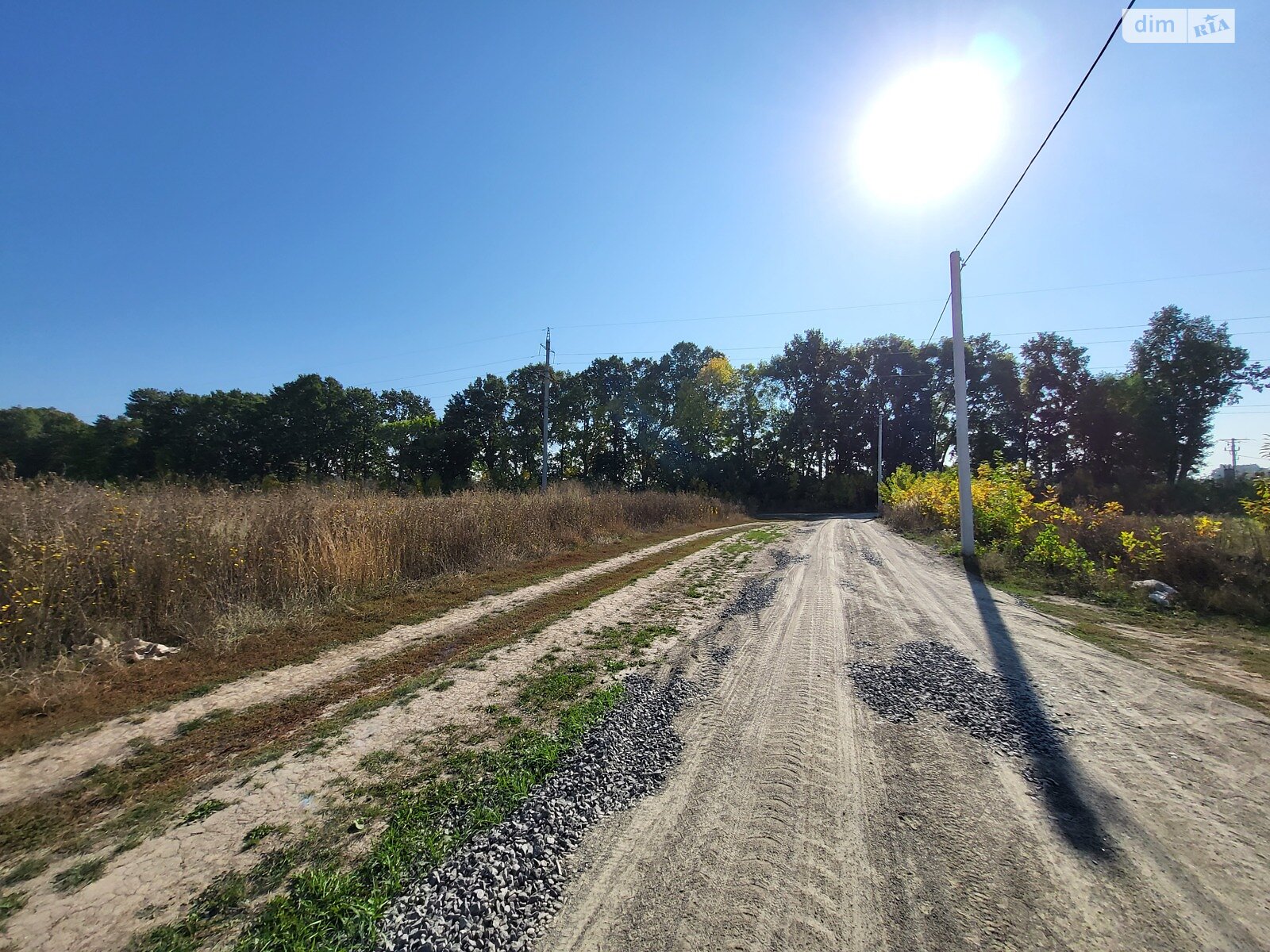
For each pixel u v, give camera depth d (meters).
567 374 54.22
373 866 2.66
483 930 2.27
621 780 3.43
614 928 2.26
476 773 3.54
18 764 3.68
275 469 47.75
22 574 5.29
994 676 5.15
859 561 12.62
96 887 2.55
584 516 16.48
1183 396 36.78
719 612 7.80
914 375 50.41
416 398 63.97
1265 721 4.19
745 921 2.29
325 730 4.17
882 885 2.49
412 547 10.10
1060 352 41.69
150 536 6.58
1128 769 3.51
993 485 14.83
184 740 4.04
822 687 4.94
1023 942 2.16
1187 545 8.72
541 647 6.20
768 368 55.53
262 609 7.06
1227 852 2.71
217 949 2.20
